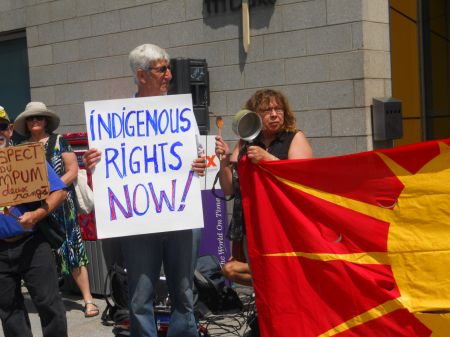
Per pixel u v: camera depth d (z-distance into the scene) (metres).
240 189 4.21
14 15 8.85
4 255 4.46
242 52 6.86
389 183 3.99
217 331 5.45
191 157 4.20
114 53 7.87
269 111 4.24
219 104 7.07
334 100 6.31
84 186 6.23
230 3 6.89
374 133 6.20
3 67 9.32
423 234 3.95
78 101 8.27
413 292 3.94
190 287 4.39
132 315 4.34
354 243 4.02
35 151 4.27
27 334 4.61
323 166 4.06
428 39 7.05
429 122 7.10
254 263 4.17
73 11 8.19
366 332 3.98
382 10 6.30
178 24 7.30
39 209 4.40
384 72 6.34
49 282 4.53
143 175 4.21
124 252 4.33
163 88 4.34
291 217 4.08
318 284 4.04
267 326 4.12
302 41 6.45
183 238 4.31
